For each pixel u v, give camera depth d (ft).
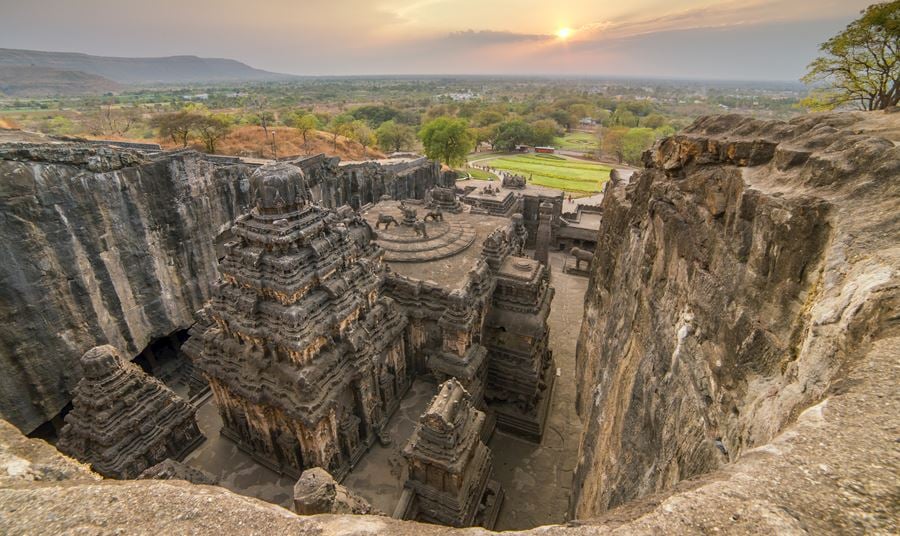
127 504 21.15
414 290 102.22
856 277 25.34
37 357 95.71
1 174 88.69
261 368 77.97
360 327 87.71
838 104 122.21
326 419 77.61
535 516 88.43
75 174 100.63
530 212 225.15
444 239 126.52
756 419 30.37
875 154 31.07
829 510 16.12
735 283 38.60
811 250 31.04
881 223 27.27
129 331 114.93
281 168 76.07
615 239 99.60
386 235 127.85
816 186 33.76
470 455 76.84
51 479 25.35
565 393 123.95
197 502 21.25
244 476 83.51
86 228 103.40
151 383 85.40
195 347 106.42
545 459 102.37
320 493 54.03
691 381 41.91
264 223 75.61
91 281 104.94
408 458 76.43
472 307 96.32
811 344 26.68
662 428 45.70
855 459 17.62
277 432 82.33
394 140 453.58
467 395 78.89
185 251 128.47
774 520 15.97
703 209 48.65
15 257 90.99
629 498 50.31
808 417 20.72
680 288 50.62
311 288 79.41
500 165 439.63
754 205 37.63
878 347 21.52
